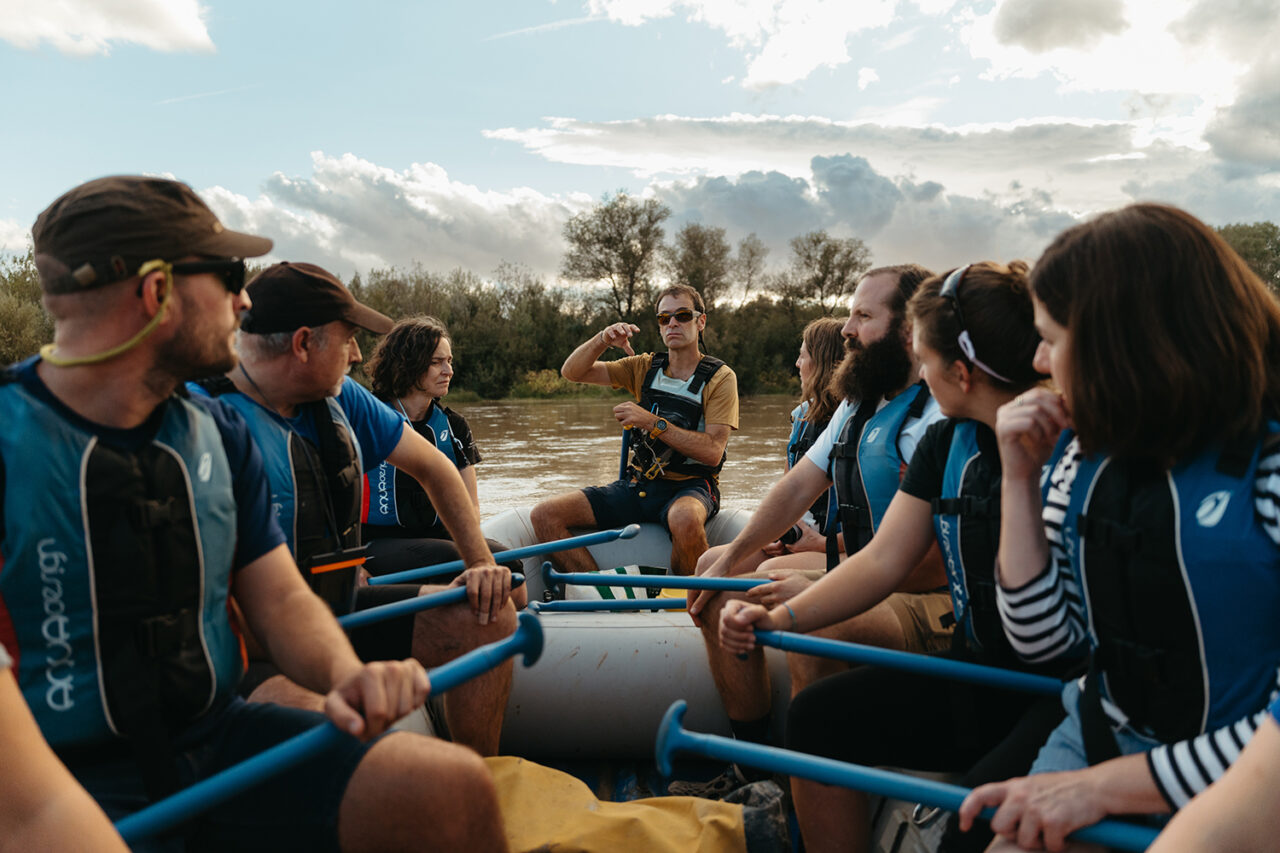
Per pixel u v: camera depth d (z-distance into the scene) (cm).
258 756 117
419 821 126
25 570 114
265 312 188
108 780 123
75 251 116
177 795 111
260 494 146
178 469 128
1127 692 121
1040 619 135
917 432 217
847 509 235
